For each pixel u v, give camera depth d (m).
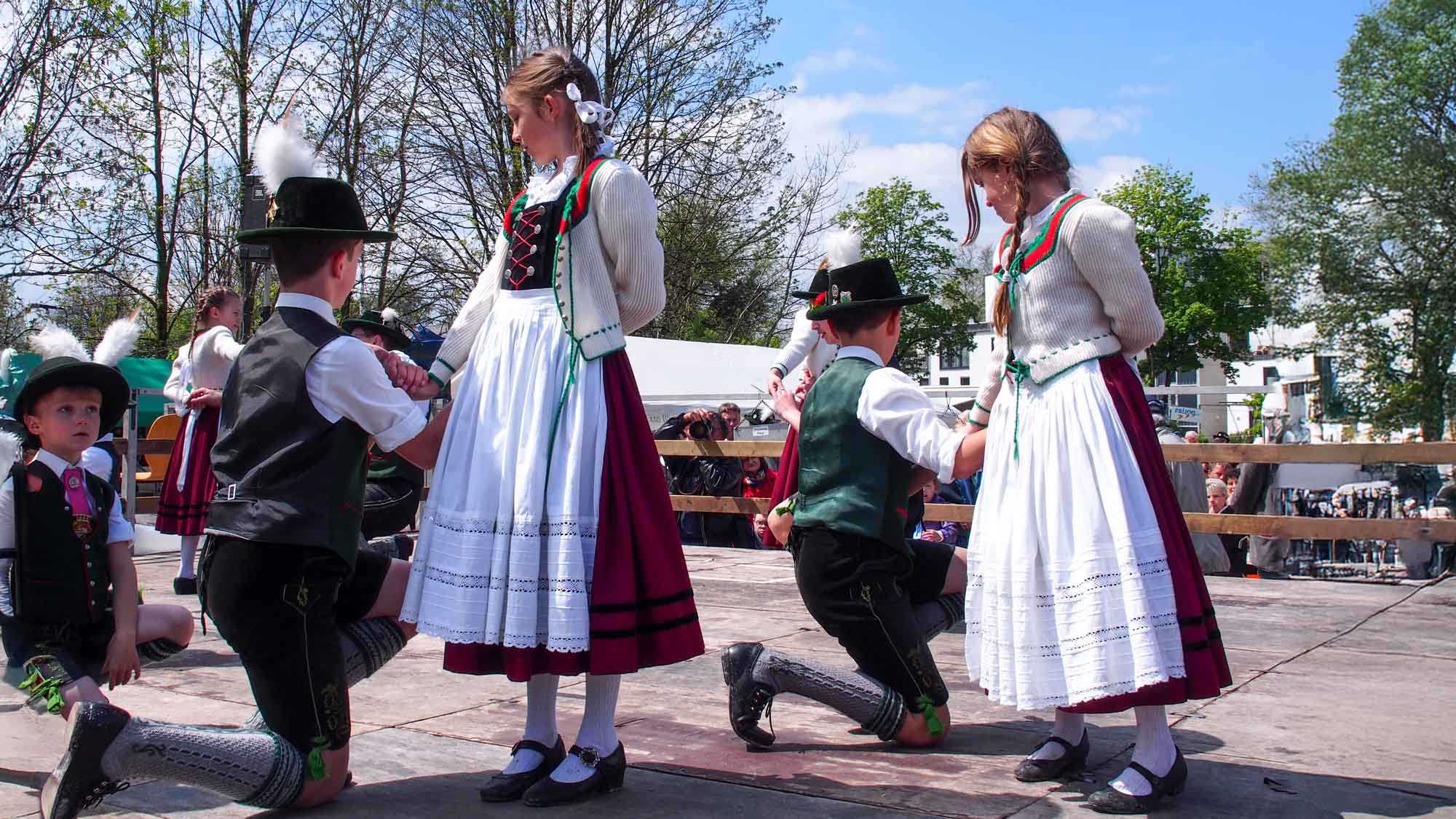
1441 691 3.71
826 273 3.85
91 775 2.19
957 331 43.62
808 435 3.20
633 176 2.67
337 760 2.54
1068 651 2.52
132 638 2.89
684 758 3.03
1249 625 4.92
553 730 2.77
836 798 2.67
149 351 20.84
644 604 2.60
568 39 21.28
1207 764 2.92
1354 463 6.14
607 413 2.62
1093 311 2.63
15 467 2.82
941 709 3.14
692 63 21.98
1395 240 34.81
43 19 17.53
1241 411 26.59
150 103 19.22
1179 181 43.72
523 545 2.50
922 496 4.43
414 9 20.45
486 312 2.89
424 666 4.19
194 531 6.09
